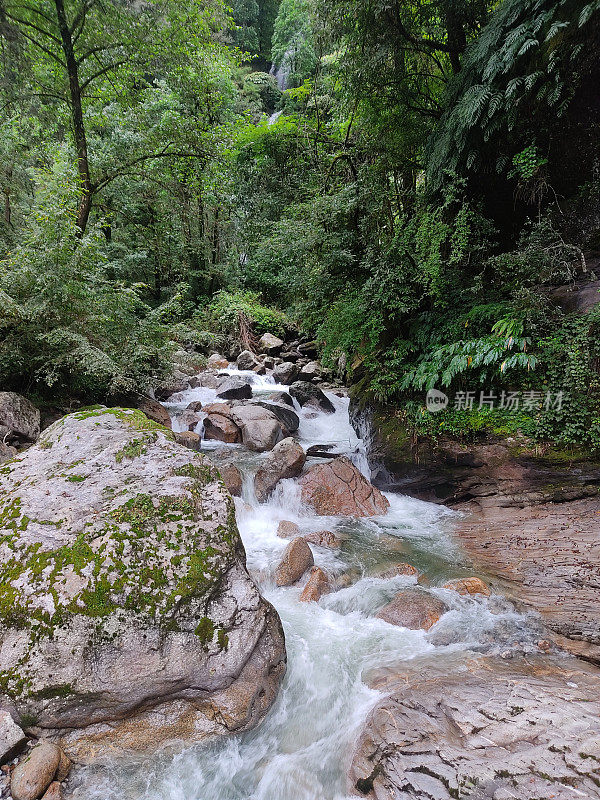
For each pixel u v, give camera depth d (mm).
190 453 3221
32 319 5578
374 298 6586
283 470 6031
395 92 7887
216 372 11812
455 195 6844
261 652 2664
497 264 5977
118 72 9367
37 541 2521
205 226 17219
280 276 9047
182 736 2395
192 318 15047
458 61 7535
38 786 1956
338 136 10977
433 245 6141
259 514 5559
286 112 19297
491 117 5992
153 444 3242
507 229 7227
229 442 7656
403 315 7055
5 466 3129
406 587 4023
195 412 8508
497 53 5652
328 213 7441
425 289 6562
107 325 6664
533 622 3438
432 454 6035
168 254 15438
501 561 4441
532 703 2439
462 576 4203
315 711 2693
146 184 13297
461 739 2230
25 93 9188
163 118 10805
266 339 14320
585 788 1852
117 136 10867
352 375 10734
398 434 6480
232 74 17688
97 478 2920
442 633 3332
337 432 8656
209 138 10484
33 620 2254
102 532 2561
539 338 5379
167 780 2246
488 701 2490
